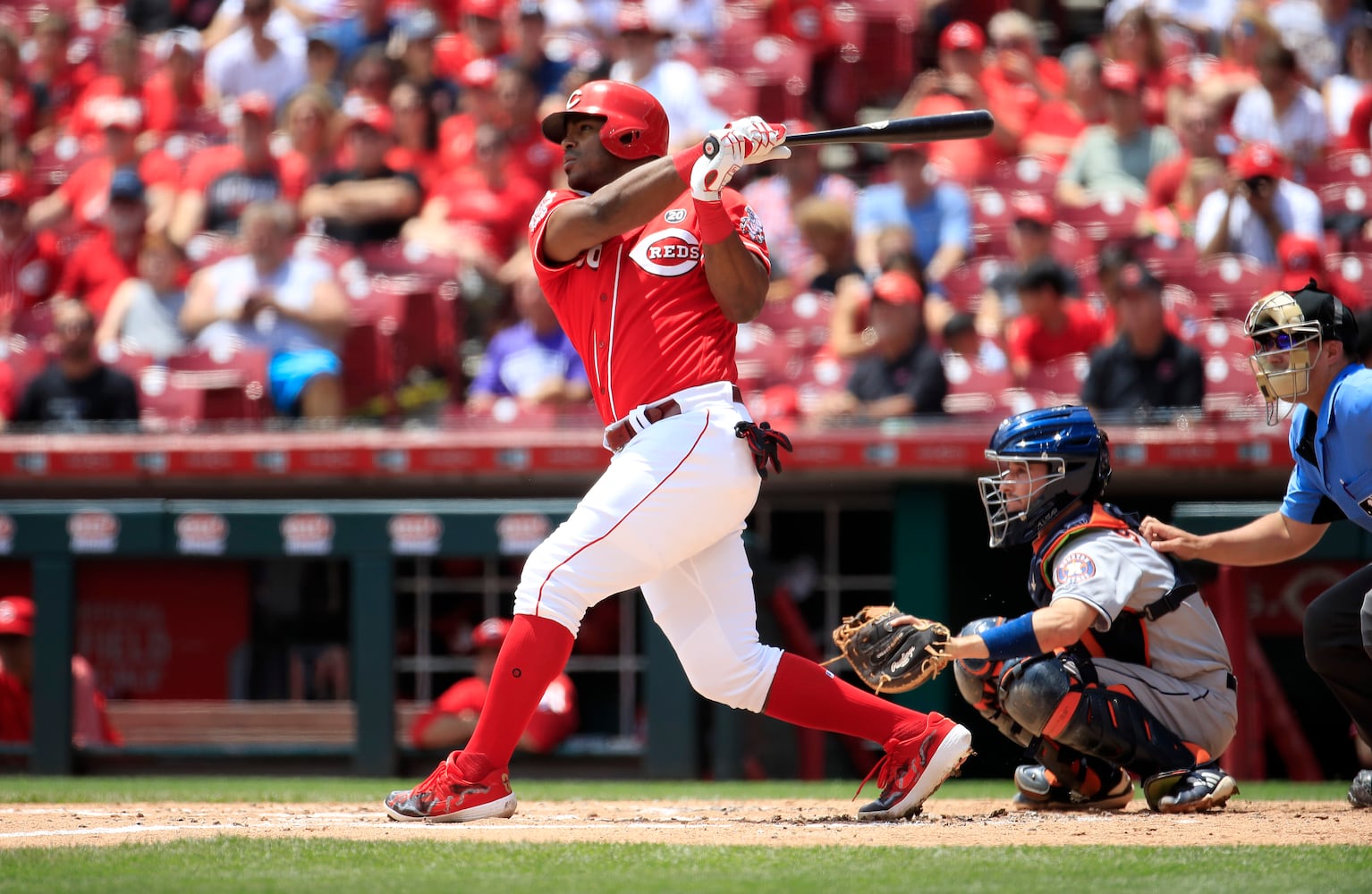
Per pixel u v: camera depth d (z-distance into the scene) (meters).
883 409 29.08
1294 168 38.19
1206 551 14.93
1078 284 33.22
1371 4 46.06
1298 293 14.14
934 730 13.63
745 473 13.00
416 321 35.19
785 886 9.53
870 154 44.69
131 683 27.06
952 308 34.34
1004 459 14.19
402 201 38.50
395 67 43.84
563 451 26.80
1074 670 14.29
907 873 10.04
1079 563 13.78
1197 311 32.72
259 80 45.53
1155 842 11.98
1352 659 14.65
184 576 27.09
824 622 27.86
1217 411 26.28
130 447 27.92
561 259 13.32
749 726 24.41
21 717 25.97
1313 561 22.80
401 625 27.25
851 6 46.81
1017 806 15.67
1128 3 46.97
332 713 25.75
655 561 13.01
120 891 9.26
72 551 25.41
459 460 27.11
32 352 35.50
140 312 36.06
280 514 25.08
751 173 41.06
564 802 17.17
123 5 52.38
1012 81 42.38
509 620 27.09
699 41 45.38
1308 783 21.02
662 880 9.80
